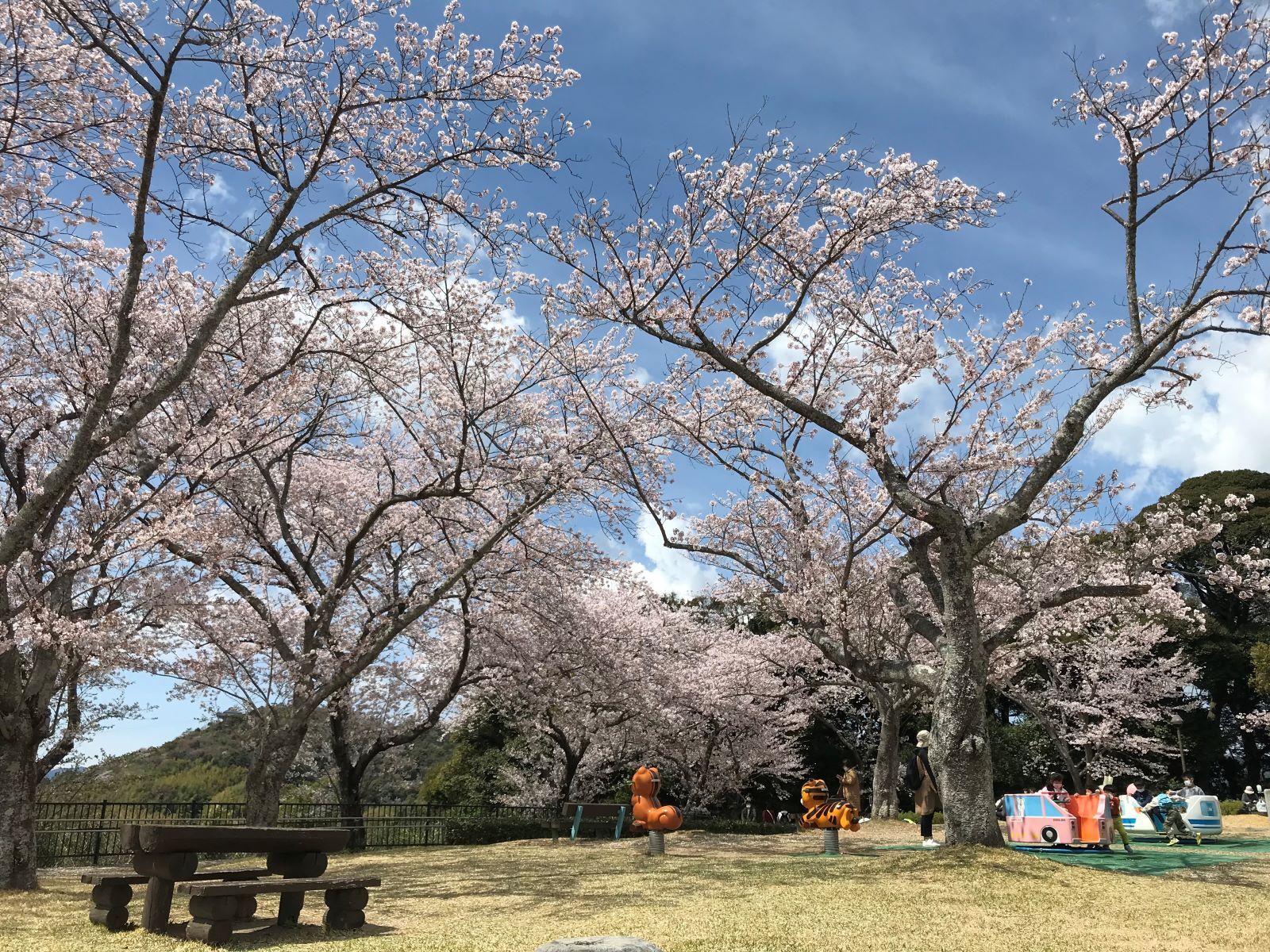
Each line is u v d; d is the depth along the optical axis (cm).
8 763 973
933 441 1140
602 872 962
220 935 604
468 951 552
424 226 1095
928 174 1027
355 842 1557
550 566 1645
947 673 977
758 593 1374
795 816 2745
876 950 548
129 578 1162
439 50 1042
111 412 1097
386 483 1745
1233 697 3147
